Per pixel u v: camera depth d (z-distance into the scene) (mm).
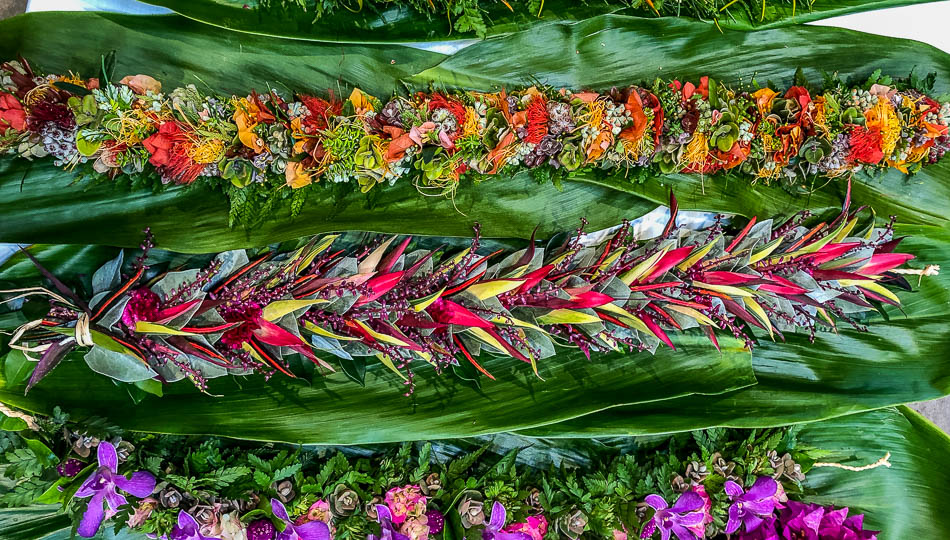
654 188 691
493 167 646
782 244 704
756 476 715
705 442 721
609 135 646
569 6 674
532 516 679
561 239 678
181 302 590
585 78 686
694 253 663
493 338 622
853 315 750
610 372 707
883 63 730
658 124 651
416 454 700
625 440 736
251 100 612
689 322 661
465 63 668
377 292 609
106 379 630
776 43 713
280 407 657
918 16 753
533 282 623
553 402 692
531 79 678
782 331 738
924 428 764
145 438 637
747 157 681
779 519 730
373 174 628
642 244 712
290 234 635
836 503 757
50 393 618
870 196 736
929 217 744
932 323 756
